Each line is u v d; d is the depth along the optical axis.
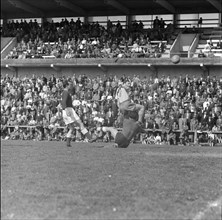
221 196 9.80
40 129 36.91
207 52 42.00
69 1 49.22
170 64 41.62
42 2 50.00
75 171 12.03
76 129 34.00
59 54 45.66
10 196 8.80
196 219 7.72
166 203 8.65
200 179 11.69
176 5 48.16
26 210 7.83
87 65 44.09
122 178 11.16
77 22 48.91
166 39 45.03
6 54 48.22
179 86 37.78
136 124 17.42
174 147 24.84
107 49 44.59
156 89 38.38
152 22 49.69
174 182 10.97
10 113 39.38
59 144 24.80
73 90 39.53
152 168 13.24
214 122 33.78
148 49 43.44
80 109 37.03
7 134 38.56
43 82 42.16
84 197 8.87
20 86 42.53
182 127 33.66
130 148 21.50
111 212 7.84
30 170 12.03
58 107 37.19
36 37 48.78
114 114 35.34
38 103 39.72
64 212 7.76
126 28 49.19
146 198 8.98
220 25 47.28
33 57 46.31
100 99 38.72
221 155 19.22
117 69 44.31
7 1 50.22
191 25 48.19
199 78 40.00
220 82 38.19
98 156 16.20
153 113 35.25
